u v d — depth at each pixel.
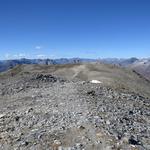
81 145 19.69
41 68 125.88
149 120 28.77
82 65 116.31
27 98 37.41
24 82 49.97
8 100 38.34
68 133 21.73
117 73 97.31
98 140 20.25
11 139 22.16
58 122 24.34
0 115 29.38
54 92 39.50
